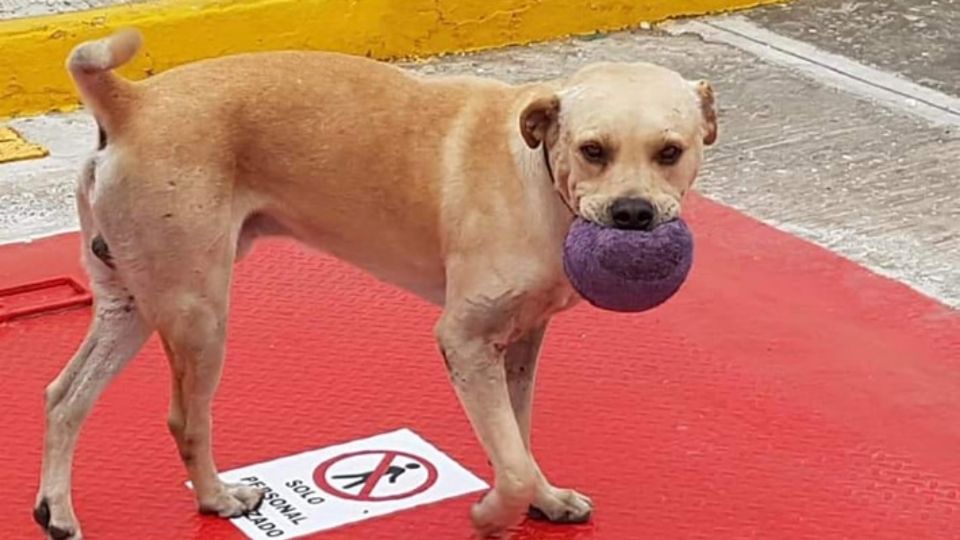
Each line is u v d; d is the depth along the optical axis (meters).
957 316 3.58
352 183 2.79
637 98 2.57
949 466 3.09
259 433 3.16
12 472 3.06
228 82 2.78
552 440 3.15
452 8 5.07
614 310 2.61
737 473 3.06
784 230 3.96
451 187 2.73
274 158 2.79
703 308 3.58
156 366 3.35
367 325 3.52
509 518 2.78
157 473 3.05
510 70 4.98
